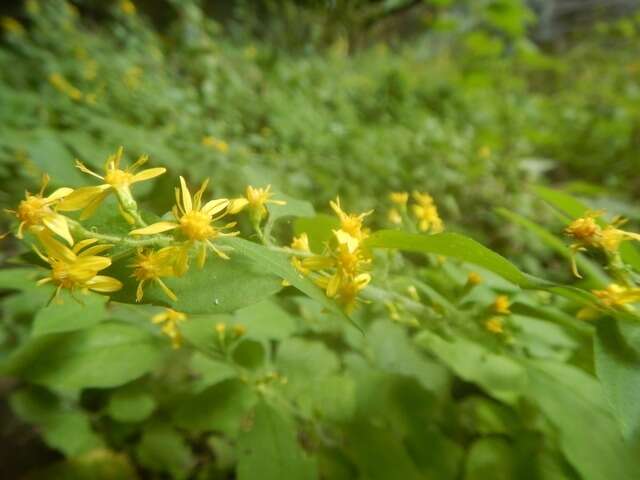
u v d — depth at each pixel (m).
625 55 0.48
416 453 0.10
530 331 0.10
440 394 0.11
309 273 0.07
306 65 0.34
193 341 0.10
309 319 0.12
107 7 0.43
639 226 0.20
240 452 0.08
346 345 0.12
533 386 0.09
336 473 0.10
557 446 0.10
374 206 0.20
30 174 0.16
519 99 0.36
